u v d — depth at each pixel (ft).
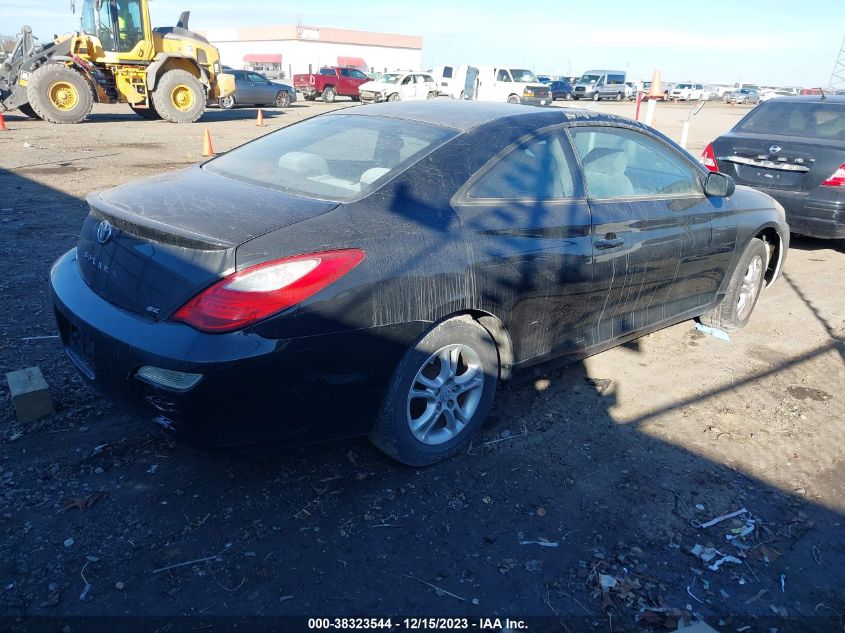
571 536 9.21
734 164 24.56
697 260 14.28
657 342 16.20
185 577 8.09
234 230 8.32
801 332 17.30
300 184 10.02
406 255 9.11
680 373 14.51
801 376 14.70
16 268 18.33
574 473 10.62
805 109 24.57
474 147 10.52
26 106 59.88
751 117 25.82
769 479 10.83
